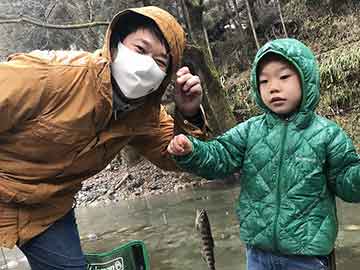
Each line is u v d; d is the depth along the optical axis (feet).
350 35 12.29
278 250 3.01
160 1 11.85
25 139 2.86
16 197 2.94
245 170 3.20
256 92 3.20
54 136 2.84
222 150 3.17
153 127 3.27
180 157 3.03
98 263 3.59
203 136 3.22
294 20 13.88
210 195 9.46
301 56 2.97
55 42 14.25
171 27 2.85
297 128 3.03
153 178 11.93
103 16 12.85
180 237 6.83
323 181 2.98
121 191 11.80
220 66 14.67
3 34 14.06
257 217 3.10
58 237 3.18
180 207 8.89
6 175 2.93
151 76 2.81
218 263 5.43
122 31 2.90
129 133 3.14
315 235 2.93
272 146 3.09
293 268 2.99
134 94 2.86
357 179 2.83
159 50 2.84
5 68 2.75
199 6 11.19
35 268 3.22
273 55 3.03
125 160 13.08
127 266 3.66
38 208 3.08
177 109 3.10
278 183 3.03
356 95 11.05
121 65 2.81
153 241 6.89
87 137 2.94
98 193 11.99
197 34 11.22
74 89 2.82
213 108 11.03
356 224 6.03
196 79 3.01
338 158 2.92
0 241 2.96
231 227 6.80
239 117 12.72
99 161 3.12
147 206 9.68
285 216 2.98
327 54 11.86
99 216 9.63
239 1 14.96
